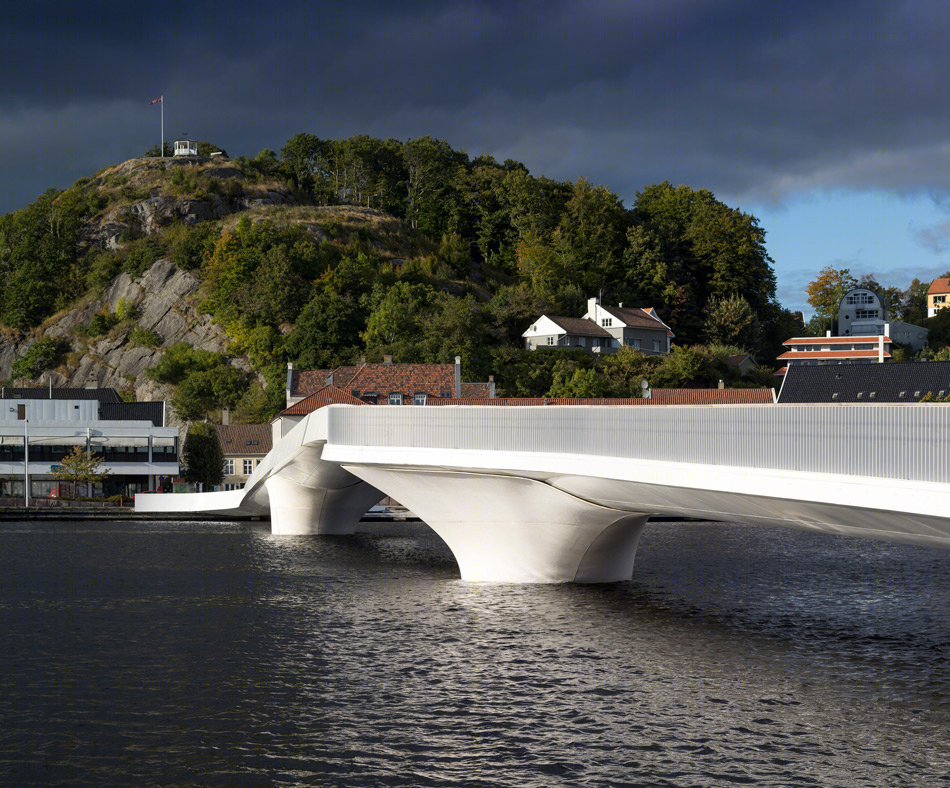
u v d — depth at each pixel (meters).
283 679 27.50
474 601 37.59
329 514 66.50
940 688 25.69
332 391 98.56
